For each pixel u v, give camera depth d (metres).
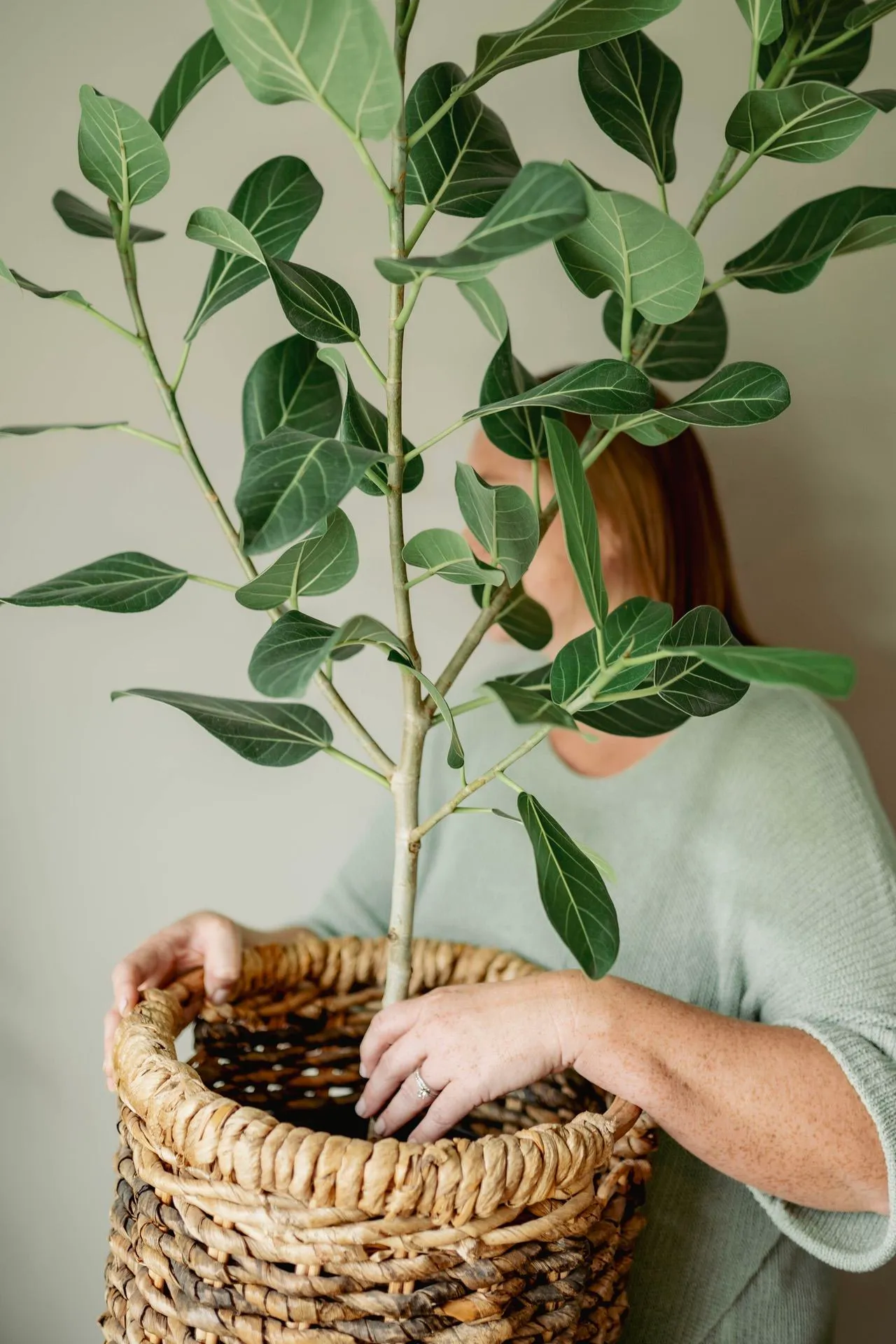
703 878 1.04
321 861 1.48
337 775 1.47
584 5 0.56
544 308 1.42
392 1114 0.77
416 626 1.46
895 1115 0.77
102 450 1.41
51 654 1.43
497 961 0.98
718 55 1.36
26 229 1.38
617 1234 0.71
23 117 1.37
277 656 0.60
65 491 1.41
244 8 0.48
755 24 0.73
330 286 0.66
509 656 1.47
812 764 1.02
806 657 0.47
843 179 1.37
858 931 0.91
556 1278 0.65
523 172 0.48
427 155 0.75
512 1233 0.61
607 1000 0.76
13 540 1.41
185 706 0.70
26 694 1.44
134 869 1.47
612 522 1.17
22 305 1.39
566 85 1.37
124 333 0.73
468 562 0.68
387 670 1.47
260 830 1.47
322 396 0.89
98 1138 1.48
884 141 1.36
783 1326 1.00
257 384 0.88
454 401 1.42
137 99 1.37
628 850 1.08
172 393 0.74
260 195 0.81
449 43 1.36
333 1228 0.59
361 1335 0.60
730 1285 0.99
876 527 1.42
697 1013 0.80
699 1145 0.77
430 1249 0.60
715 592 1.23
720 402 0.70
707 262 1.39
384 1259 0.60
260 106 1.37
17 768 1.44
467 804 1.24
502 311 0.76
